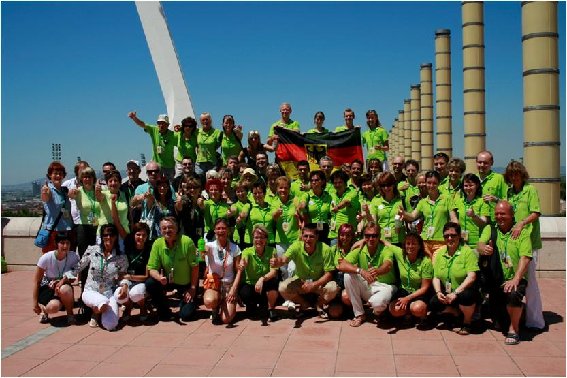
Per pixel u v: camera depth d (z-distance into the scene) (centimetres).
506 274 711
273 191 961
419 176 878
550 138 1426
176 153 1265
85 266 817
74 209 913
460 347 675
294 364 629
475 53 2495
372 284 777
